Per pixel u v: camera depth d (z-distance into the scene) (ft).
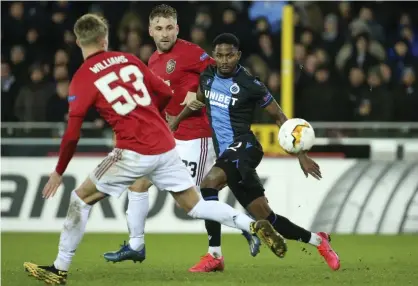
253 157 96.63
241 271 100.01
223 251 127.03
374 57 175.63
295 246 132.98
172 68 106.63
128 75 84.58
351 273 97.14
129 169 84.12
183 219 155.12
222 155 96.68
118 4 194.39
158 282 88.48
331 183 153.38
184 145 106.32
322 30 194.80
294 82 173.06
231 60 95.50
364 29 189.88
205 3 194.80
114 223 154.92
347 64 174.91
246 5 197.36
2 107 173.99
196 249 129.59
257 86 95.91
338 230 152.66
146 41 181.47
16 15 188.96
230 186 97.09
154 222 155.02
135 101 84.07
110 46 191.52
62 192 156.66
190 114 102.53
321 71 169.37
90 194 84.53
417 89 171.94
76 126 82.02
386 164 152.97
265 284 86.74
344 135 161.38
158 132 85.10
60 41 188.96
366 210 152.46
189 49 106.93
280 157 153.99
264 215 96.94
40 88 173.58
